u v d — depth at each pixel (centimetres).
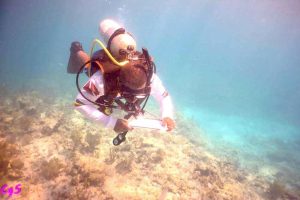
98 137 579
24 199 353
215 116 1859
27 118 659
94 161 448
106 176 432
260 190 614
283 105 3403
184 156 620
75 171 416
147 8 5294
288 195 590
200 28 8000
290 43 5294
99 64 129
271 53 8994
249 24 4384
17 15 9738
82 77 2053
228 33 7250
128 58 130
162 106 167
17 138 555
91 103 139
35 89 1360
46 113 791
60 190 378
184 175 515
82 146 534
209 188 490
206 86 3188
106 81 131
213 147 1003
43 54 5669
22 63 3356
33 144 533
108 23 149
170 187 454
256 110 2656
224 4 3155
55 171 410
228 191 513
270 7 2530
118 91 134
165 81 3475
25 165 441
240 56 12144
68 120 742
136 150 571
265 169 916
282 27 3603
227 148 1058
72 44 176
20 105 820
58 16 10000
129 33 147
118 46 130
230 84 3681
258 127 1806
